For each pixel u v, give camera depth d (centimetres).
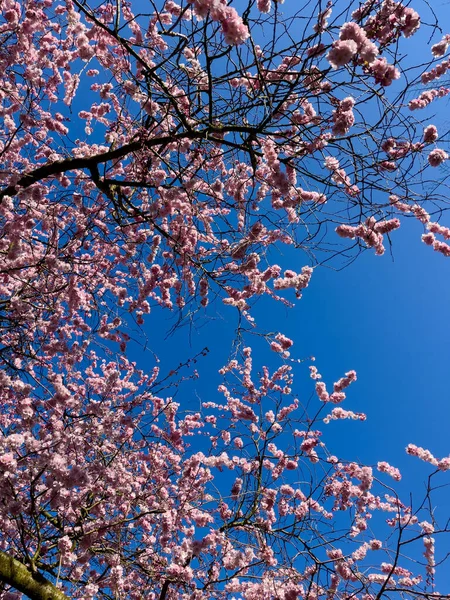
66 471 391
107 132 573
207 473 607
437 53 418
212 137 427
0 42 507
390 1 356
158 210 485
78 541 489
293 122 393
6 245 561
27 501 408
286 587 488
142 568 509
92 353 756
